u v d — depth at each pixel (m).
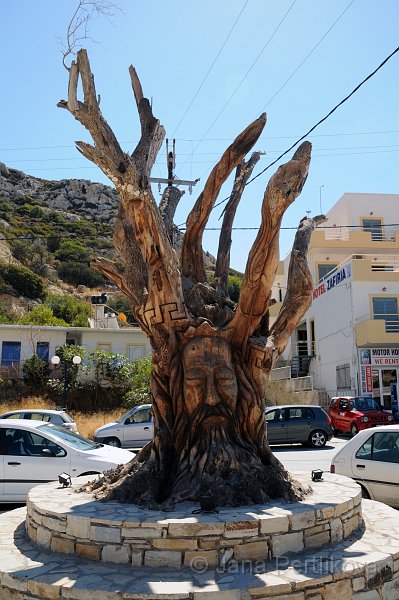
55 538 4.96
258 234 5.98
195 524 4.51
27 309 48.66
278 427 17.77
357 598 4.35
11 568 4.52
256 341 6.29
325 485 6.38
